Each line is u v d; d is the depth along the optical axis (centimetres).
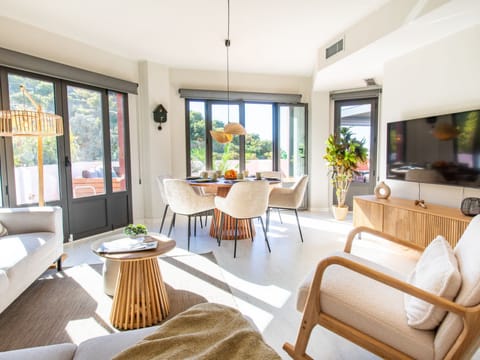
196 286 240
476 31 259
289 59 450
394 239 189
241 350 95
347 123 529
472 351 110
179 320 112
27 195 327
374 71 401
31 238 233
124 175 444
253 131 540
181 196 335
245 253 321
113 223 425
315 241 364
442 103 293
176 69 487
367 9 293
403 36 281
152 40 374
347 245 196
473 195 272
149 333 113
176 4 285
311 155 542
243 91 514
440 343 112
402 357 120
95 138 399
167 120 470
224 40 374
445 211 270
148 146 459
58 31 343
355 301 133
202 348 97
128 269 184
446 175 286
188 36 361
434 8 224
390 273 163
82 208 383
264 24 328
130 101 444
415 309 122
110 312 197
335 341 173
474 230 139
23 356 99
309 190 551
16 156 316
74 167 374
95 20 318
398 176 345
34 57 316
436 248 150
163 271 270
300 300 150
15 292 180
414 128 319
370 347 126
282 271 272
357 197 364
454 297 115
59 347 106
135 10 296
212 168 523
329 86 491
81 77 365
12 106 310
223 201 328
